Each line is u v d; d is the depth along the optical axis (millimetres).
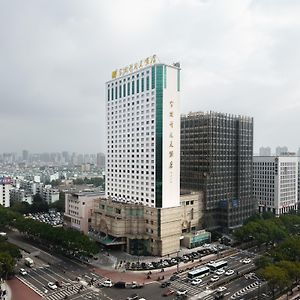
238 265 150000
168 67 174000
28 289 120812
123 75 196375
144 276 135625
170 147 174125
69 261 155125
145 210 172125
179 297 114125
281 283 108688
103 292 118562
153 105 173375
